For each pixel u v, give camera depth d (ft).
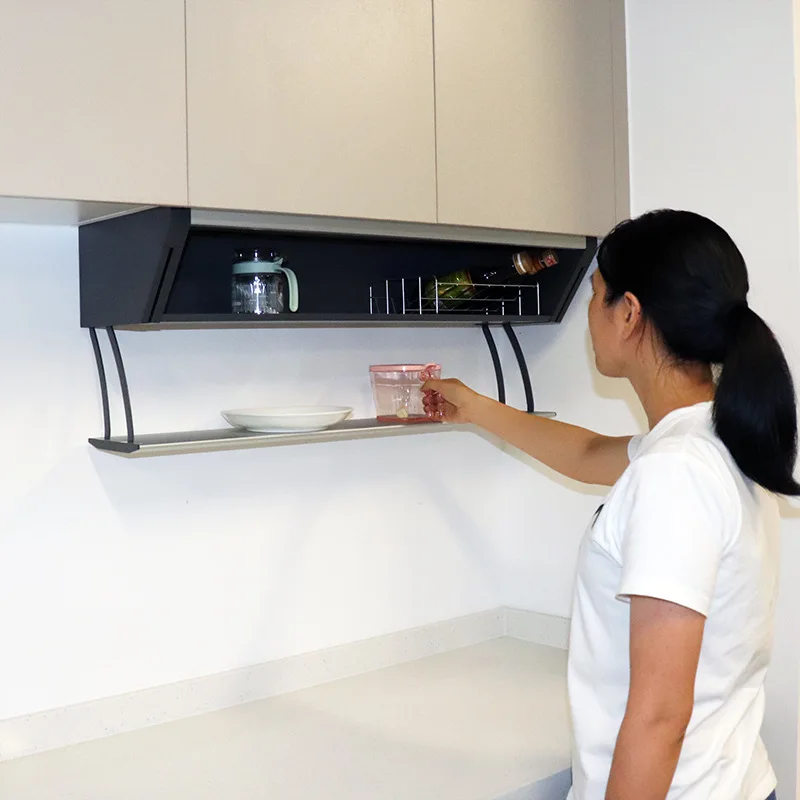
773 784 4.42
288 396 6.62
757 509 3.99
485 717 6.11
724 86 6.44
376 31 5.48
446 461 7.56
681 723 3.60
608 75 6.79
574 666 4.30
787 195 6.18
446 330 7.54
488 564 7.86
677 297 3.91
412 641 7.33
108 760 5.49
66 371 5.64
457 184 5.90
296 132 5.15
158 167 4.66
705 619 3.67
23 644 5.54
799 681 6.14
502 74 6.13
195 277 5.97
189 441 5.46
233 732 5.90
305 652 6.78
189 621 6.21
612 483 5.50
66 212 4.97
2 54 4.21
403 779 5.18
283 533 6.64
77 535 5.71
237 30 4.91
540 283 7.15
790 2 6.10
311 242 6.46
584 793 4.26
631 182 6.97
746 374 3.76
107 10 4.48
